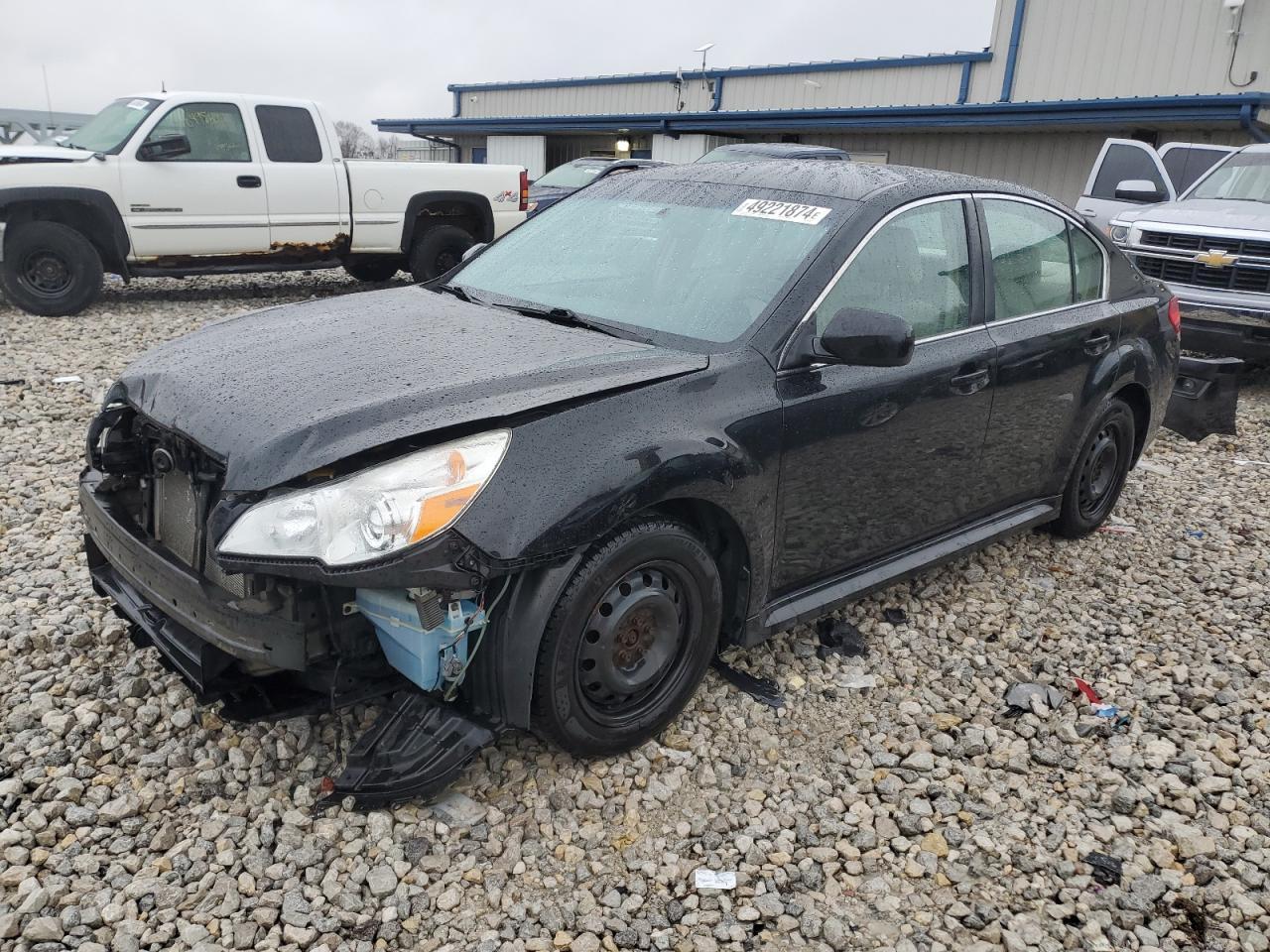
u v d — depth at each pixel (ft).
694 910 8.50
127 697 10.61
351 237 36.60
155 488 9.96
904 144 72.74
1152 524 17.97
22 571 13.48
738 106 84.23
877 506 12.01
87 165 31.32
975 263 13.00
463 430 8.56
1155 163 37.04
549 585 8.68
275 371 9.63
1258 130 55.16
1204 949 8.46
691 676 10.48
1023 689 12.04
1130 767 10.75
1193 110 55.11
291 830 8.94
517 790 9.71
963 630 13.58
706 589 10.19
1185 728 11.55
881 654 12.71
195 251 33.81
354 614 8.80
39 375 24.13
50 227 31.07
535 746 10.30
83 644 11.63
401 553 7.97
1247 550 16.96
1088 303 15.11
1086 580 15.34
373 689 9.10
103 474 10.67
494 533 8.27
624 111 93.20
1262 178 31.09
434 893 8.46
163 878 8.37
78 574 13.43
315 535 8.00
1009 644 13.26
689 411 9.72
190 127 33.19
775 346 10.57
